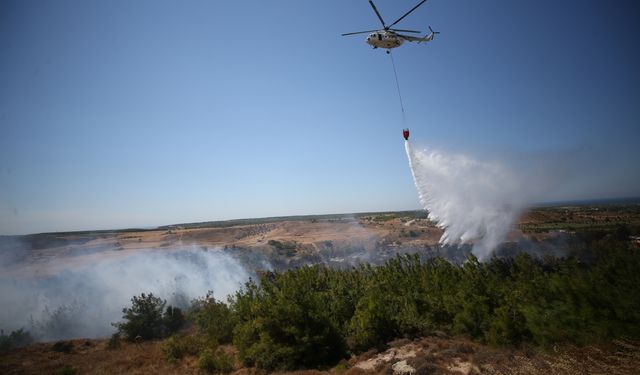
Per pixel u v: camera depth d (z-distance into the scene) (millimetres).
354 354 24859
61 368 26875
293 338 24828
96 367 26750
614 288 18844
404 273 35281
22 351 32500
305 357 24141
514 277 28422
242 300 32125
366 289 31000
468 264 30734
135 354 30156
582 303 18812
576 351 16078
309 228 145000
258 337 26797
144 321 37125
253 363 25234
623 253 21266
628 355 14453
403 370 18891
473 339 23266
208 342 30500
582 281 19656
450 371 17703
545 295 21578
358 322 26828
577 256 35469
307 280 34688
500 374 16062
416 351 22062
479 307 23953
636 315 16734
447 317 26688
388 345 24531
